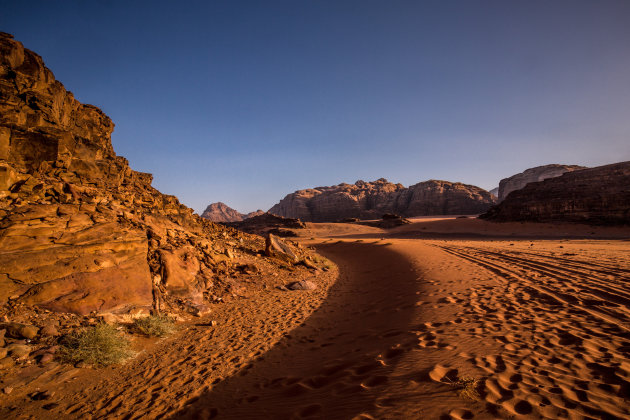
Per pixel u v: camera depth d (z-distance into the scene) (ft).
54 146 37.99
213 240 59.57
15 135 34.83
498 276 39.19
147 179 69.62
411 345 18.69
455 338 18.66
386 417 10.82
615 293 25.70
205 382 18.07
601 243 121.39
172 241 42.24
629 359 13.43
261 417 13.65
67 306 23.03
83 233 30.04
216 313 32.27
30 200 31.19
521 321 20.62
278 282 50.03
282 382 17.51
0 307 20.88
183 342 24.47
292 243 100.58
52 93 42.34
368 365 17.10
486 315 22.95
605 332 17.15
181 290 33.55
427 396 11.82
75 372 18.08
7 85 35.68
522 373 12.97
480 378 12.76
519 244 119.55
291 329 28.17
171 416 14.66
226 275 45.11
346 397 13.56
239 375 19.01
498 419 9.82
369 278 56.75
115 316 24.50
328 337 25.58
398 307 30.40
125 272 29.32
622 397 10.50
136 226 38.65
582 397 10.74
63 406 15.25
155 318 25.89
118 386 17.51
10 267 23.35
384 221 400.26
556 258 53.57
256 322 30.09
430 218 599.57
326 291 47.14
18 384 16.11
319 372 17.93
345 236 313.12
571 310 22.15
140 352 22.08
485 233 272.92
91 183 43.39
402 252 84.17
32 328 19.88
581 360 13.75
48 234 27.73
